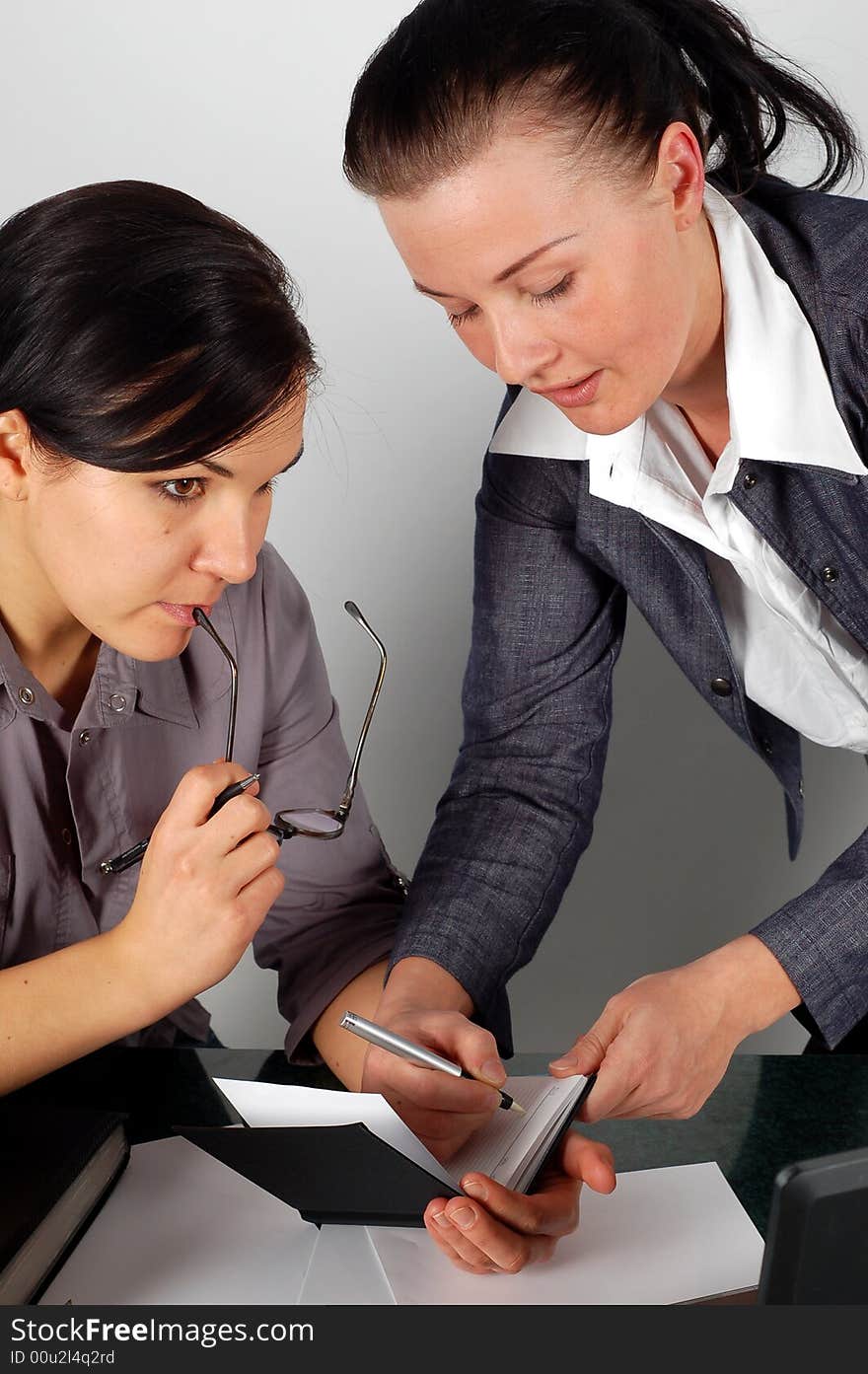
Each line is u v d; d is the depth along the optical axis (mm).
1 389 881
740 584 1260
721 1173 941
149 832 1186
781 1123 1002
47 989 928
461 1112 938
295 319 910
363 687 2031
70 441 857
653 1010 975
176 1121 1008
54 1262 827
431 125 860
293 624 1271
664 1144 979
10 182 1829
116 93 1793
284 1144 786
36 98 1797
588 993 2174
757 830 2082
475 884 1206
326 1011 1161
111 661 1123
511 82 850
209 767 925
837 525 1117
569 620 1313
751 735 1336
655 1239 867
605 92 866
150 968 925
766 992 1038
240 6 1759
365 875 1271
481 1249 805
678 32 1013
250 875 924
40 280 863
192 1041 1372
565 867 1249
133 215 883
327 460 1912
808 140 1668
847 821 2066
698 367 1102
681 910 2127
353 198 1816
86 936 1176
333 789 1279
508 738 1309
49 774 1120
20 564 1022
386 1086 953
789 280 1080
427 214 880
